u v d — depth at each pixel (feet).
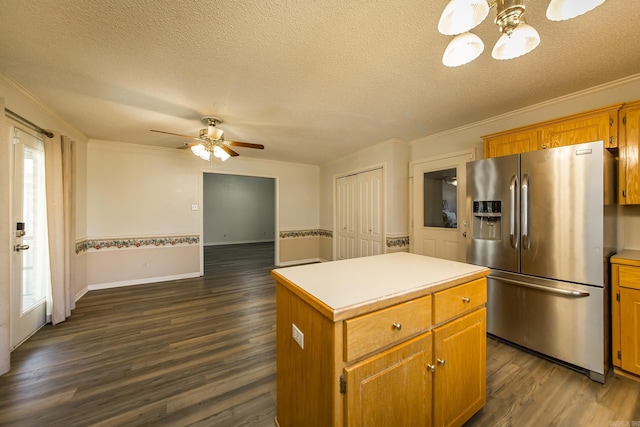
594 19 4.54
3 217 6.05
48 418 4.84
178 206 14.74
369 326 3.25
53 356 6.91
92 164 12.62
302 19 4.59
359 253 14.96
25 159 7.73
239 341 7.78
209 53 5.57
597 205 5.79
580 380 5.90
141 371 6.29
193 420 4.84
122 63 5.93
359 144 13.25
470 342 4.55
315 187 19.43
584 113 6.51
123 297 11.60
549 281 6.48
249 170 16.80
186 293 12.21
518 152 7.79
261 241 32.12
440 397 4.04
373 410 3.31
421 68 6.20
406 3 4.24
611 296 6.08
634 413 4.92
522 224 6.93
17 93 7.15
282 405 4.45
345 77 6.59
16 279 7.37
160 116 9.21
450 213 10.91
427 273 4.64
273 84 6.93
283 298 4.39
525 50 3.50
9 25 4.65
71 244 9.89
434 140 11.53
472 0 2.80
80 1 4.13
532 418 4.85
